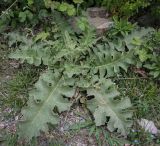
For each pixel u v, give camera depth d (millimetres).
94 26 888
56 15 898
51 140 729
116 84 833
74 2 910
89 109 766
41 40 863
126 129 728
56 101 747
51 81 778
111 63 829
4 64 862
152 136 749
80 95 794
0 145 719
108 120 766
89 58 833
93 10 954
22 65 856
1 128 746
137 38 860
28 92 802
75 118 771
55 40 879
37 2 896
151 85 829
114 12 939
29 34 899
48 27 909
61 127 753
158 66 824
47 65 830
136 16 966
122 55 832
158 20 945
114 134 747
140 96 812
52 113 727
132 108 788
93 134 747
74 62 827
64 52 814
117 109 747
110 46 853
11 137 727
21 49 831
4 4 934
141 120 771
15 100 783
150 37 885
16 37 872
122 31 873
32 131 702
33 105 730
